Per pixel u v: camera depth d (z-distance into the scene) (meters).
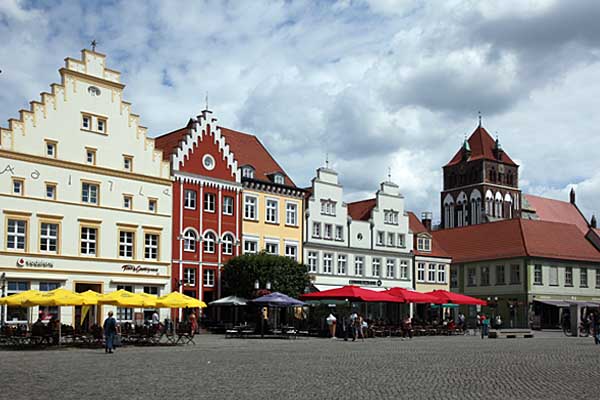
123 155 54.88
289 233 67.62
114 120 54.50
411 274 79.19
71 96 51.94
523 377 21.81
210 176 60.94
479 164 137.50
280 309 64.75
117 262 53.34
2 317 46.59
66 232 50.69
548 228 94.81
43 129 50.12
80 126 52.31
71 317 50.31
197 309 58.12
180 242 58.00
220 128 67.88
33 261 48.53
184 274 58.28
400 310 75.38
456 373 23.11
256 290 55.22
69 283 50.41
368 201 79.94
